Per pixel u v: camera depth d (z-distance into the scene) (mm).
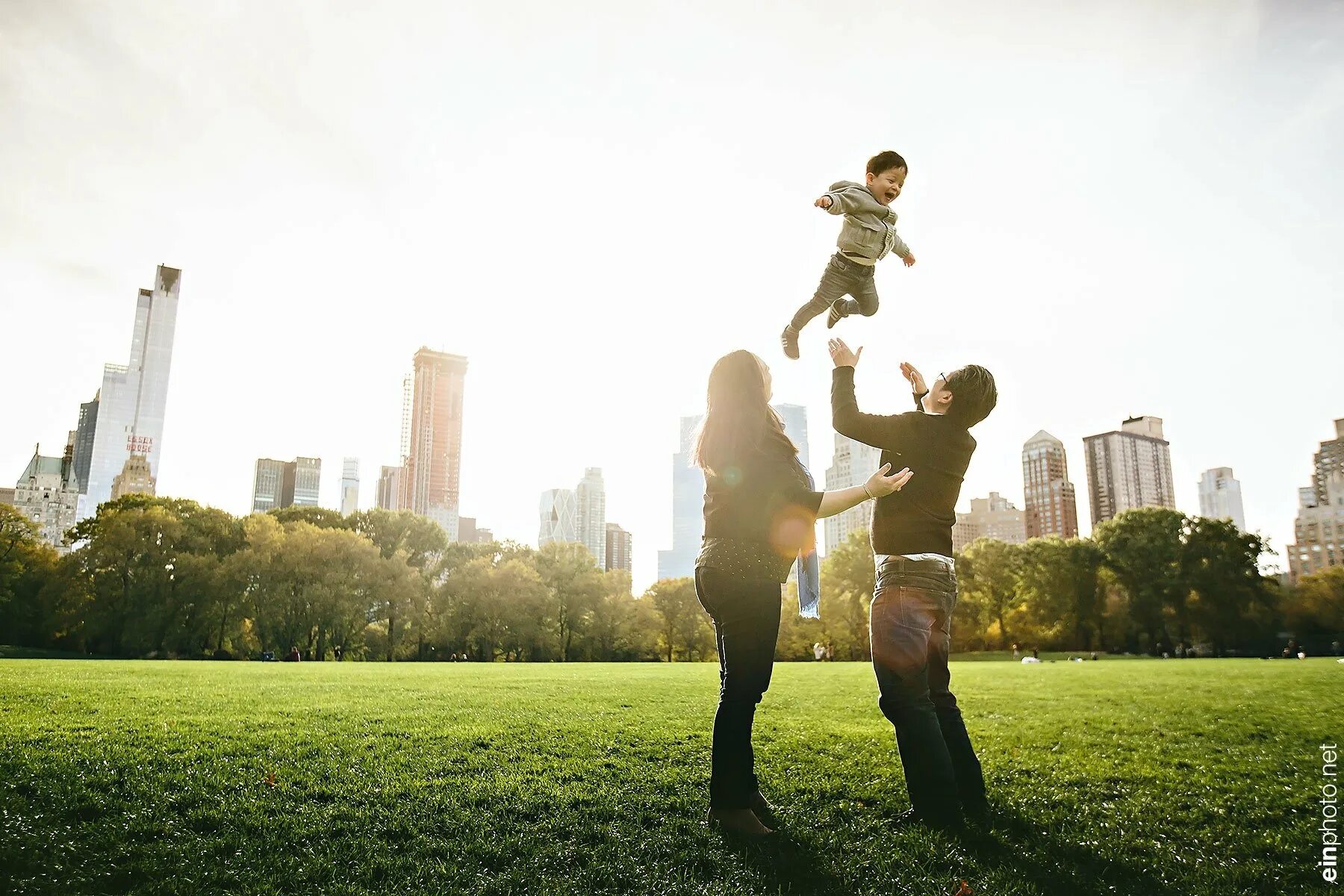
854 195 4555
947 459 3871
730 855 3080
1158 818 3869
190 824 3412
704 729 6801
